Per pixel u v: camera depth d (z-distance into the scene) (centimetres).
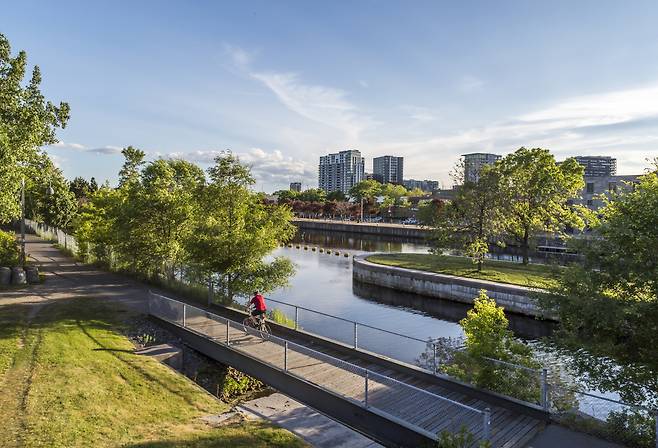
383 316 2908
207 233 2248
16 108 2083
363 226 9962
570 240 1163
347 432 958
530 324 2680
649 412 922
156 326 1788
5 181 1942
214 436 892
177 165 3362
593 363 1094
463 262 4103
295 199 17738
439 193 14538
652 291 988
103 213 3381
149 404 1045
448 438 832
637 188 1169
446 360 1252
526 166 3816
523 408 1023
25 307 1925
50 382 1109
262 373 1309
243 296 2314
